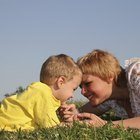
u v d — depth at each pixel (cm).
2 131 180
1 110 201
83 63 218
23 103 199
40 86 203
